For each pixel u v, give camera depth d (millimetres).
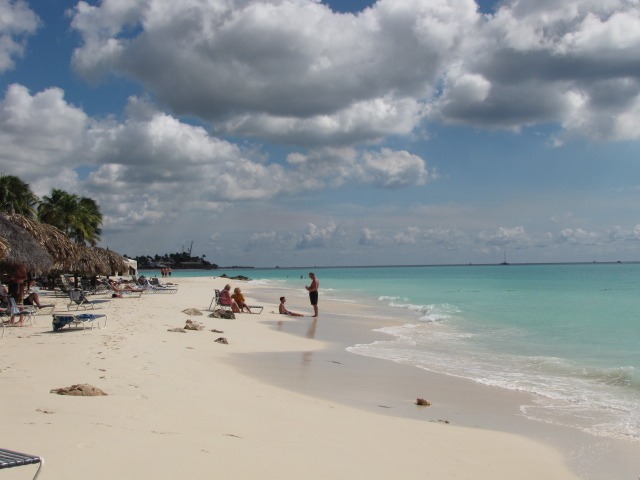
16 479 4324
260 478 4906
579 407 9094
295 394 9188
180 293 37656
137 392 7848
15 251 18078
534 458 6516
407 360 13320
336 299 38250
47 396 7168
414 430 7418
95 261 31625
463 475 5742
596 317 23625
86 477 4469
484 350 14891
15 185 38750
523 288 52062
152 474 4680
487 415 8523
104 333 13797
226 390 8734
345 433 6898
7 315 15789
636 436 7508
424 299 37219
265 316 23234
